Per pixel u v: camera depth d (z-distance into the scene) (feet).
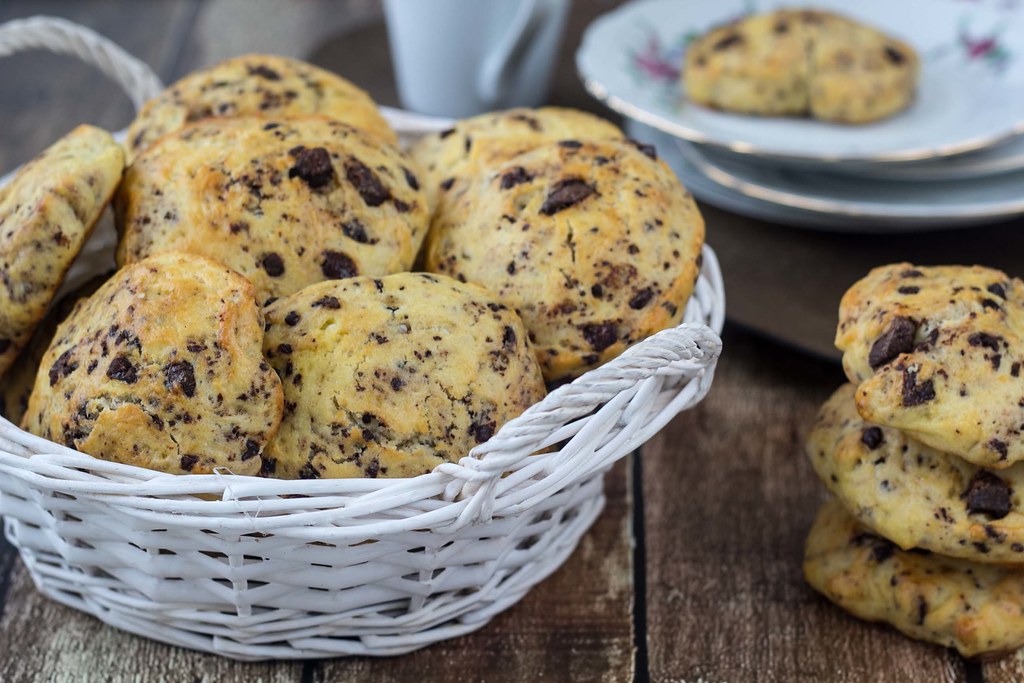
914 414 1.60
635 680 1.67
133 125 1.88
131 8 2.96
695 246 1.71
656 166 1.79
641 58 2.39
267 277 1.65
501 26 2.36
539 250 1.68
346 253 1.67
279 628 1.63
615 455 1.56
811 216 2.14
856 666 1.69
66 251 1.62
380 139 1.79
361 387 1.56
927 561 1.70
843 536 1.75
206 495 1.53
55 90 2.64
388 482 1.49
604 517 1.87
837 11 2.50
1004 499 1.61
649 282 1.67
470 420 1.57
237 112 1.83
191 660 1.68
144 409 1.52
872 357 1.63
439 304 1.61
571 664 1.69
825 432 1.75
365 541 1.54
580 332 1.66
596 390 1.49
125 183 1.71
